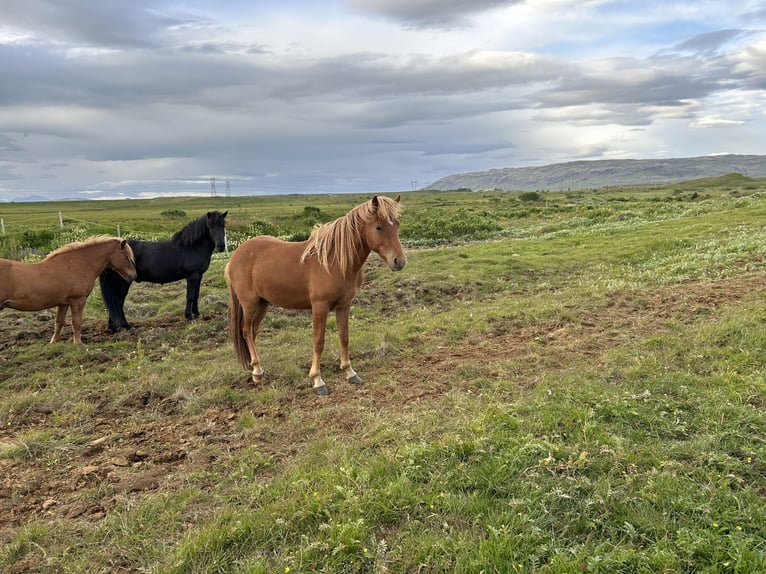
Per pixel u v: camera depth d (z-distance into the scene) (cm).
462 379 546
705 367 501
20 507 361
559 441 368
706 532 268
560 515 296
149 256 903
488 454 353
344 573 265
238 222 2952
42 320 952
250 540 298
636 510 293
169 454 426
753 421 383
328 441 418
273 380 597
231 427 482
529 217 3262
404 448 367
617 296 882
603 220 2441
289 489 343
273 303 600
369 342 712
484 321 778
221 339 823
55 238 2094
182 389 563
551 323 749
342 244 541
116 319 876
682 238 1480
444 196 11462
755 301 727
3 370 702
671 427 386
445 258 1430
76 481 393
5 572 291
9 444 454
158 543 305
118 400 553
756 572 240
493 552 265
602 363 545
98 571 287
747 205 2286
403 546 278
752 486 316
